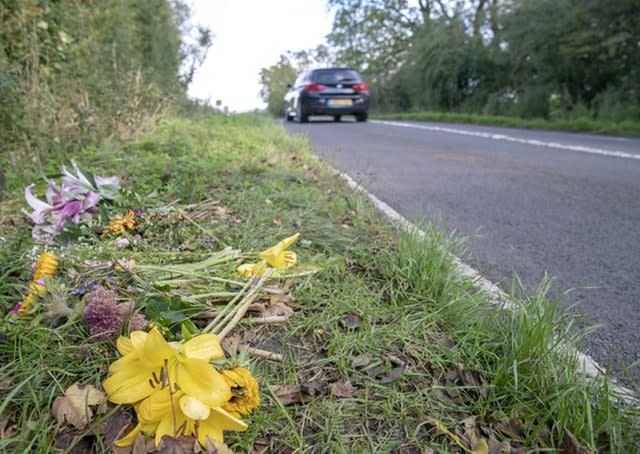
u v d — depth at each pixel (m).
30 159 3.92
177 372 1.17
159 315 1.53
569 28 14.90
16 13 4.69
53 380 1.38
